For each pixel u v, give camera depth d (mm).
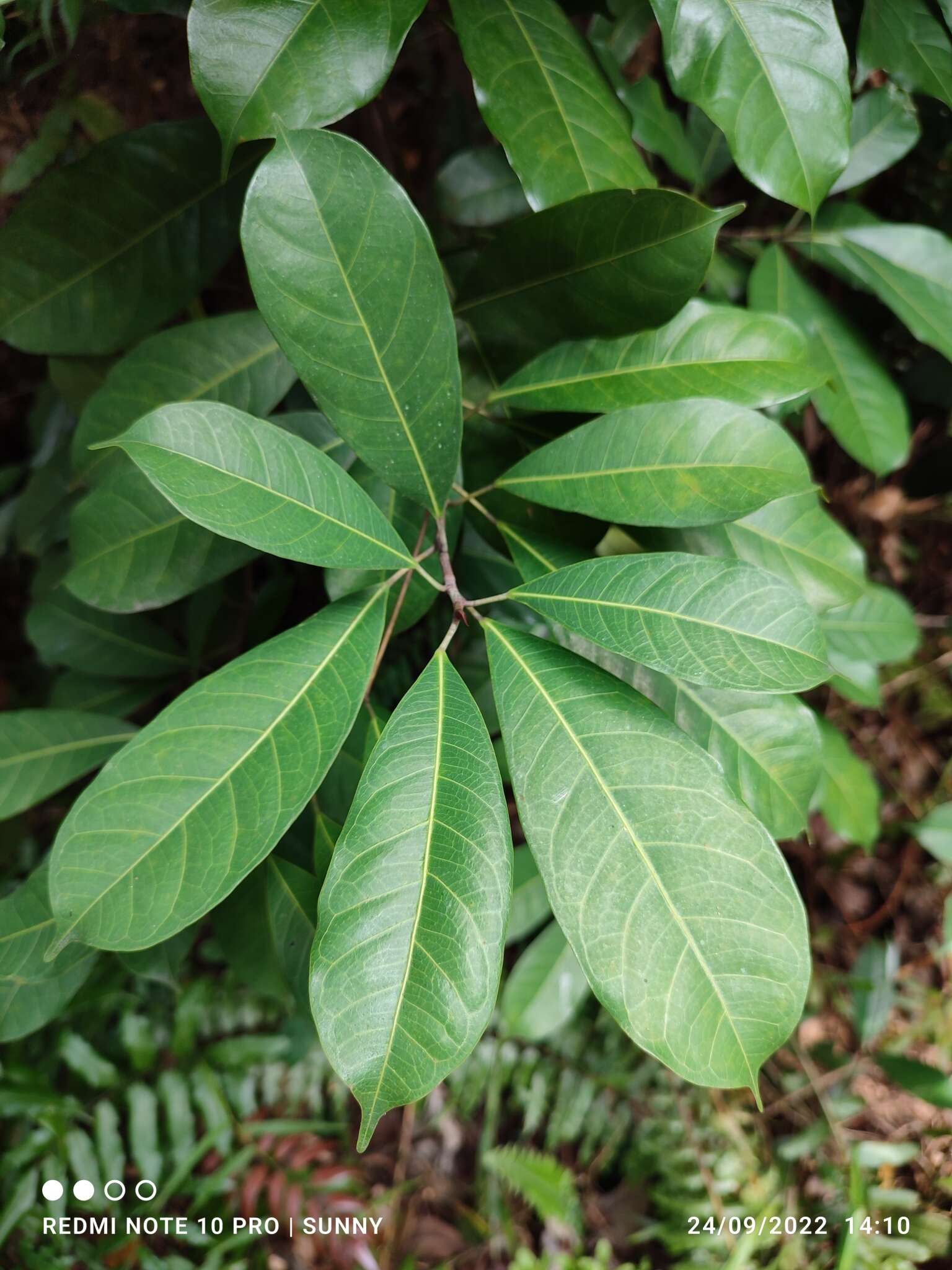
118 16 485
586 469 385
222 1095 688
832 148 377
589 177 383
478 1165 738
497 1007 748
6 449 845
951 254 475
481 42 387
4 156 513
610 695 349
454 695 352
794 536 446
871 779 563
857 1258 625
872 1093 719
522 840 682
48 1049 714
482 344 430
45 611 580
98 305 460
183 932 479
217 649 613
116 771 330
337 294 349
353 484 363
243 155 447
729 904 325
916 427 674
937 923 786
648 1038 317
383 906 320
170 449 330
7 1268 624
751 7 375
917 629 596
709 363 398
